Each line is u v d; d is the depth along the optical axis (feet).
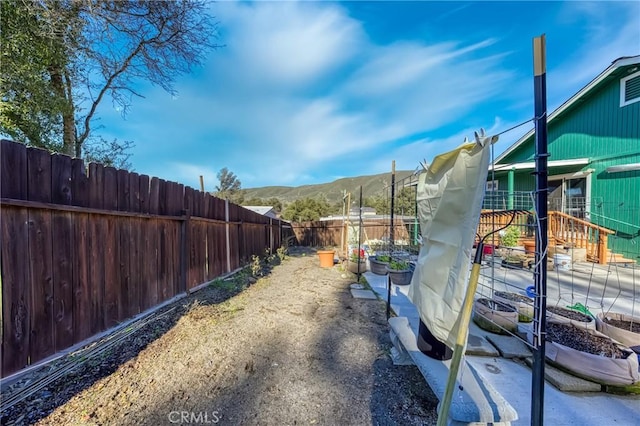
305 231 49.14
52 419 5.49
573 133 26.68
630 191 22.36
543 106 4.29
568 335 8.18
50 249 7.01
